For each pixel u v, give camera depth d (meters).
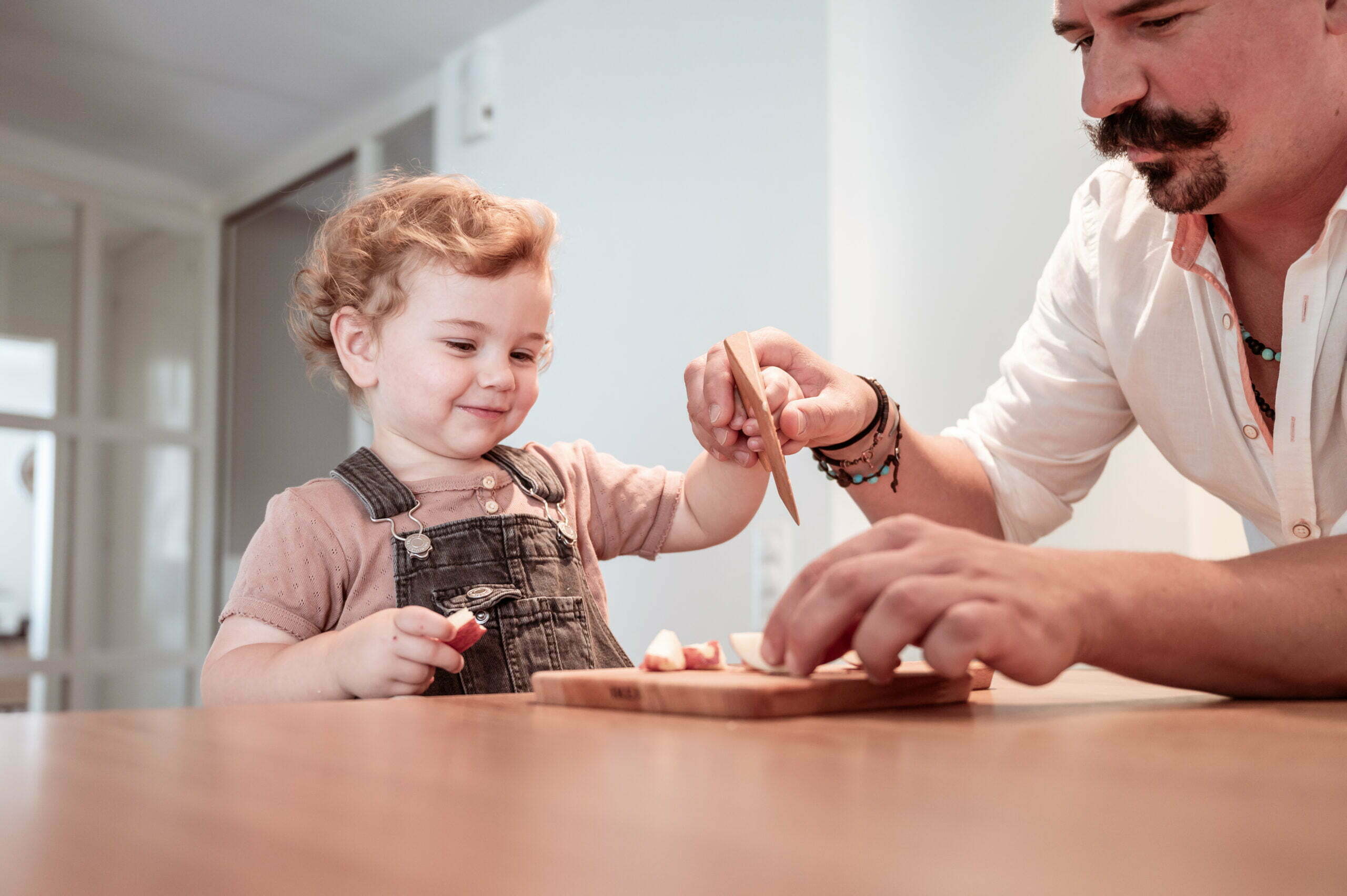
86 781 0.30
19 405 3.39
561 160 2.69
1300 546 0.64
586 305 2.60
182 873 0.19
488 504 1.09
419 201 1.18
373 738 0.41
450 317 1.09
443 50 2.99
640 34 2.51
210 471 3.81
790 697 0.51
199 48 2.94
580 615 1.08
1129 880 0.20
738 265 2.26
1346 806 0.28
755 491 1.20
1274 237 0.93
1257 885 0.19
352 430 3.38
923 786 0.30
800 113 2.17
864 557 0.52
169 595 3.68
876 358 2.17
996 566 0.50
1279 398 0.93
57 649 3.40
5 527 3.33
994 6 2.04
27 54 2.94
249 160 3.69
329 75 3.11
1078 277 1.17
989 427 1.23
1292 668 0.58
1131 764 0.35
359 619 0.99
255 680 0.85
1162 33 0.79
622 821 0.25
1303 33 0.78
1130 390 1.10
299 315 1.25
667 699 0.53
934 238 2.11
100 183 3.66
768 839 0.23
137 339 3.69
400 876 0.19
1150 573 0.55
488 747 0.39
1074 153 1.92
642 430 2.42
